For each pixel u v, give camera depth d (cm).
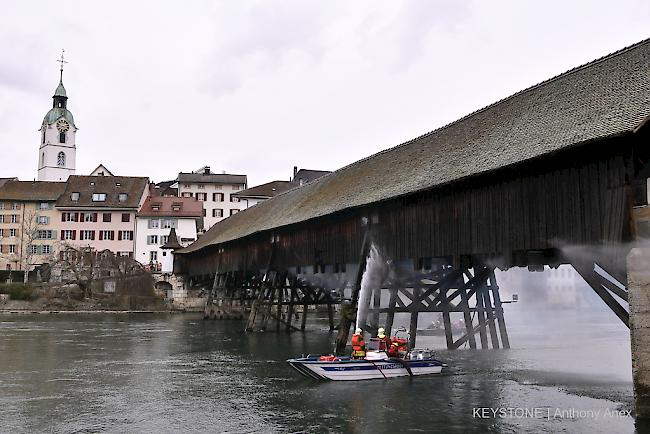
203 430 1305
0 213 7338
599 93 1723
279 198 4231
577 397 1623
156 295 6181
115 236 7331
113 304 6003
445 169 2069
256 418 1407
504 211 1744
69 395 1691
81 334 3566
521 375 1969
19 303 5812
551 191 1588
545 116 1873
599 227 1435
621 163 1378
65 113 10906
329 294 3700
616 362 2288
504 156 1767
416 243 2122
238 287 4603
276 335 3475
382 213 2330
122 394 1703
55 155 10781
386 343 1998
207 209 9981
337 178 3278
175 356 2539
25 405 1562
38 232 7306
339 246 2641
